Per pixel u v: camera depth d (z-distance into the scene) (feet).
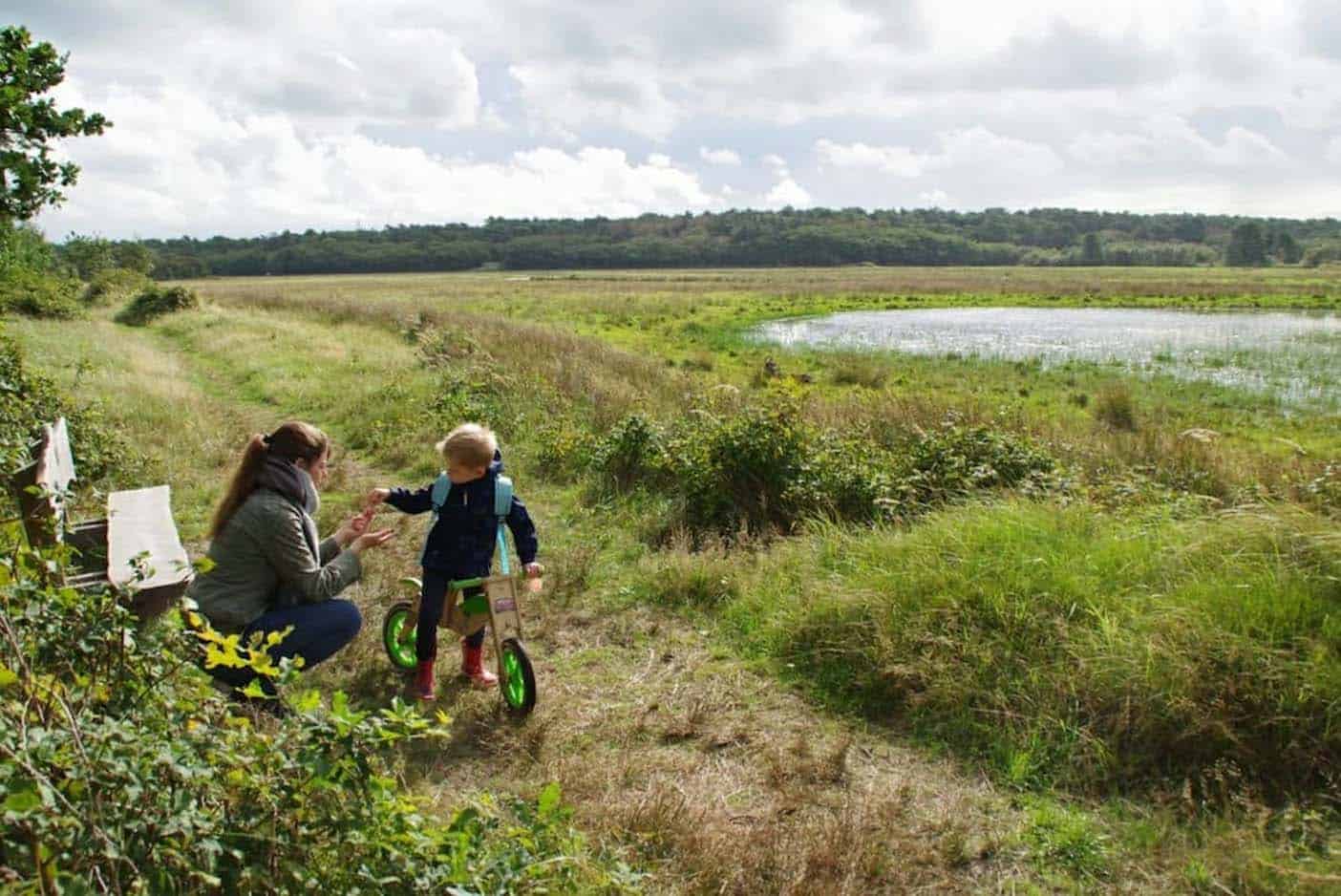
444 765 13.66
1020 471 26.25
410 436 37.01
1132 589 16.03
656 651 17.60
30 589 7.95
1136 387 60.34
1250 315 121.49
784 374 62.49
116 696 8.43
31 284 88.07
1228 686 13.14
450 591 15.48
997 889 10.86
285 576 13.96
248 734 7.66
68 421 26.37
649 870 10.89
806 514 24.45
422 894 7.41
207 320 92.53
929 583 16.96
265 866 7.04
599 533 25.05
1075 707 13.94
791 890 10.60
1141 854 11.28
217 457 32.42
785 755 13.75
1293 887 10.42
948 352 77.82
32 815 5.66
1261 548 16.35
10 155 20.89
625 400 40.81
